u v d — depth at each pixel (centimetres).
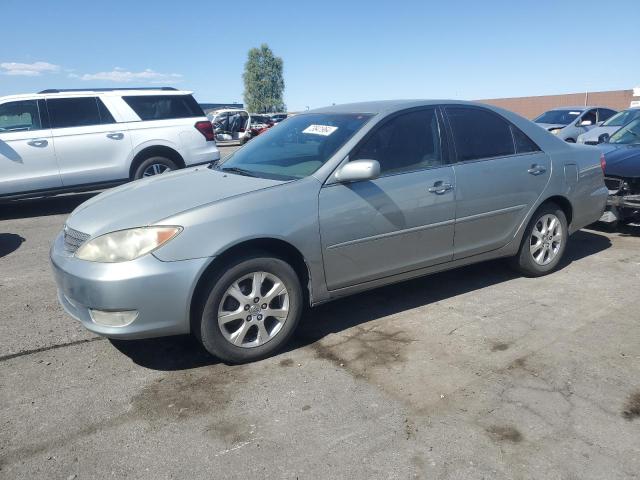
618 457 251
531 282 486
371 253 382
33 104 803
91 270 311
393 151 397
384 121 399
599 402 294
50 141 805
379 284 397
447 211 414
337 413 289
